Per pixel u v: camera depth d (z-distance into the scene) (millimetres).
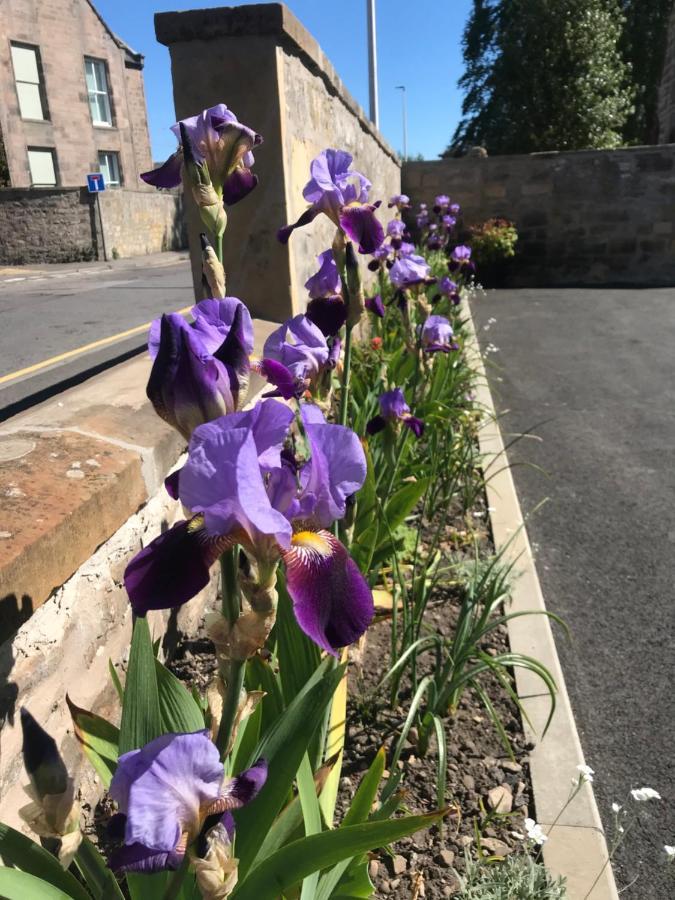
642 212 16891
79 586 2326
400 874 2377
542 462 6070
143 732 1635
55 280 19281
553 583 4215
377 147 12008
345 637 1316
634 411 7340
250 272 5262
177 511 3164
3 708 1888
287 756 1686
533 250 17656
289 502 1360
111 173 32125
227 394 1398
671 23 22656
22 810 1290
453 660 2914
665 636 3691
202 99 4926
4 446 2475
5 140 26812
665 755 2924
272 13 4629
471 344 8727
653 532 4805
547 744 2928
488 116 28312
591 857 2426
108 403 3111
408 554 4238
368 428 3713
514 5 24625
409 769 2791
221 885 1157
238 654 1360
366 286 8867
